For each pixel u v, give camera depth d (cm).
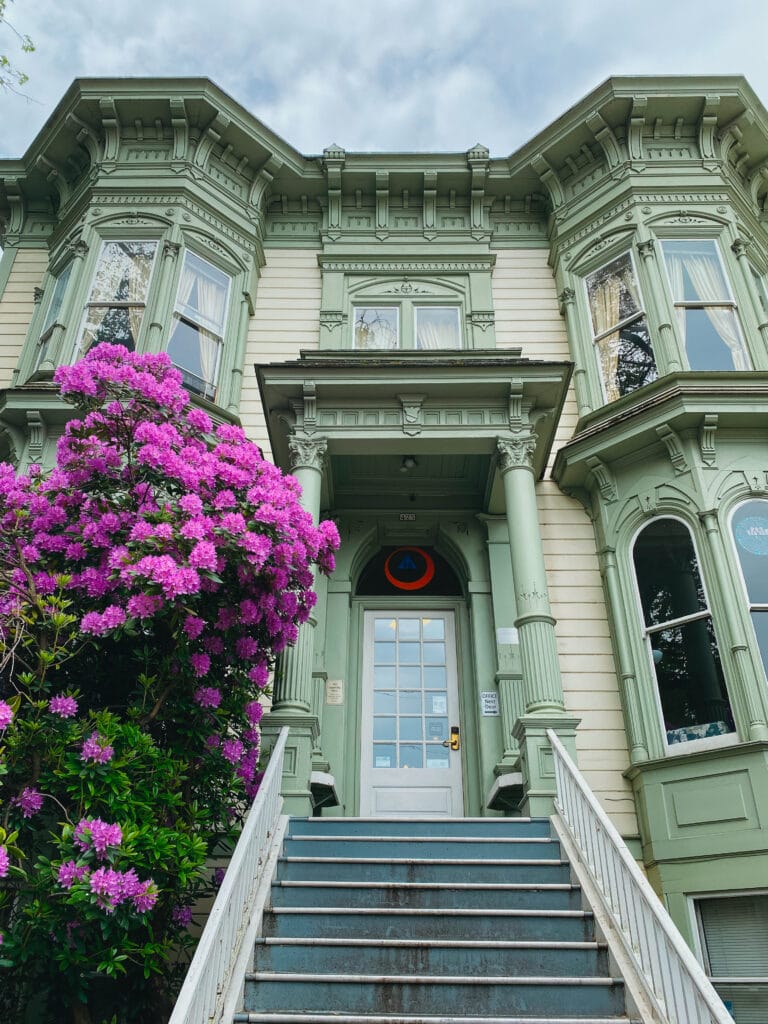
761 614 708
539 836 562
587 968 424
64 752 430
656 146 1025
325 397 773
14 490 543
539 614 662
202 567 474
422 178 1123
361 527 934
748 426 792
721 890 621
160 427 561
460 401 774
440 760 834
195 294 980
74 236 990
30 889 398
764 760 637
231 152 1078
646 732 725
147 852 419
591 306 991
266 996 398
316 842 543
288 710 626
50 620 464
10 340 1012
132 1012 450
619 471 850
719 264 941
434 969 424
